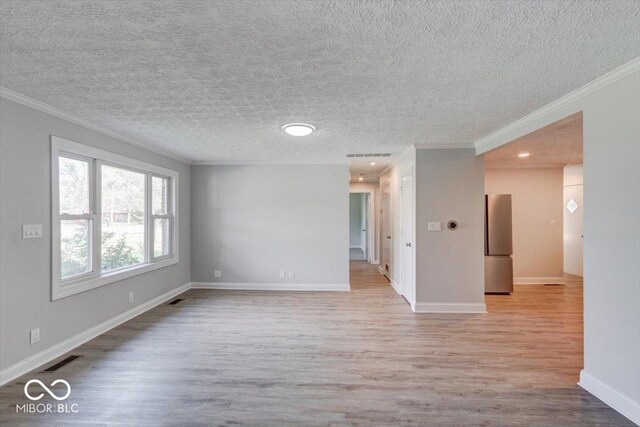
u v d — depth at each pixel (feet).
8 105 8.16
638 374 6.48
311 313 14.08
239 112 9.64
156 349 10.27
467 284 14.17
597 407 7.16
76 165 10.82
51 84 7.63
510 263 17.54
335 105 9.00
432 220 14.20
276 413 7.02
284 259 18.57
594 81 7.27
